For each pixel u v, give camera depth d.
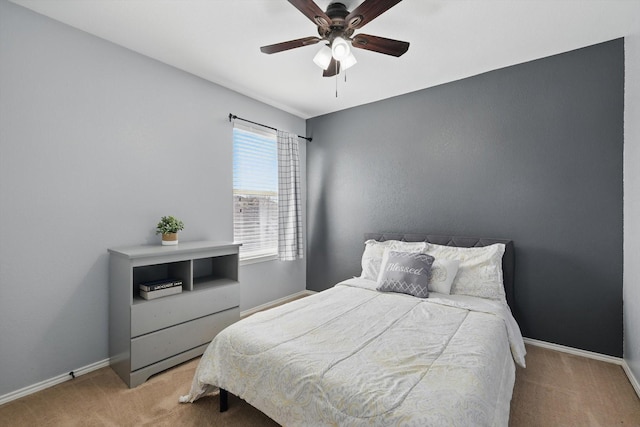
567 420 1.71
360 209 3.71
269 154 3.71
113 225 2.36
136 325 2.07
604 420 1.71
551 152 2.58
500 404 1.41
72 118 2.15
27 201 1.96
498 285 2.45
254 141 3.54
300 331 1.76
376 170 3.59
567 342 2.52
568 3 1.90
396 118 3.44
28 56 1.96
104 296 2.32
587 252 2.43
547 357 2.43
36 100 1.99
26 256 1.96
